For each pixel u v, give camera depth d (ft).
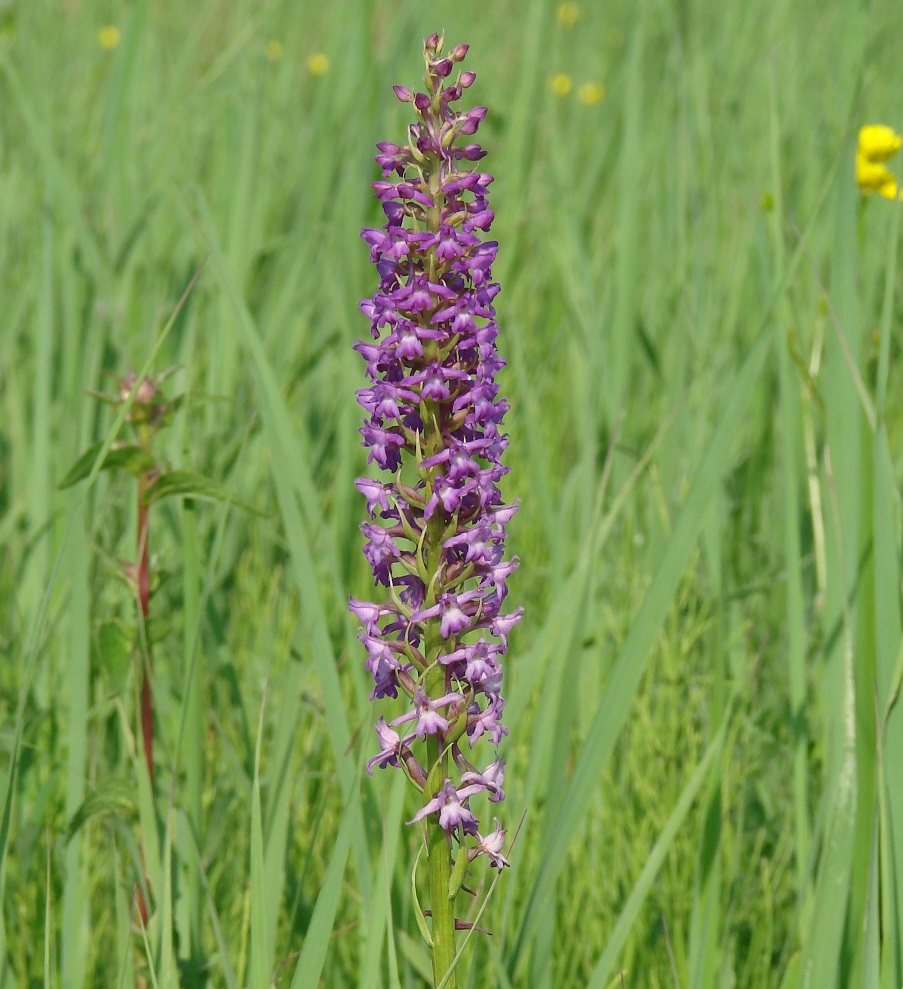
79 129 27.86
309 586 11.51
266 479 18.08
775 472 19.57
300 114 29.81
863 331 12.69
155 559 12.78
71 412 16.93
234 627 16.81
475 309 7.64
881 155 17.21
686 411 17.24
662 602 11.11
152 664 12.29
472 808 12.16
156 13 30.99
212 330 19.83
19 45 31.50
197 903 11.51
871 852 9.50
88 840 12.52
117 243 21.31
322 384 20.89
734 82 27.37
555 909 11.85
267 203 23.90
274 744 12.44
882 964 9.76
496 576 7.95
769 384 20.45
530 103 29.63
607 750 10.82
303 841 13.04
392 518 8.09
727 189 25.14
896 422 17.95
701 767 11.21
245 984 11.51
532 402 18.16
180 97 26.53
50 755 13.75
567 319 21.83
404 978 10.96
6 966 10.61
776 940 12.87
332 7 33.94
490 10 36.76
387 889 8.75
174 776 10.17
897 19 32.60
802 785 11.71
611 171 30.42
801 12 31.07
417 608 8.10
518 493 18.69
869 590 10.94
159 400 12.25
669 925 12.32
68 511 14.32
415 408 7.88
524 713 14.23
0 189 25.66
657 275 23.84
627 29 35.32
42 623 9.89
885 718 9.75
